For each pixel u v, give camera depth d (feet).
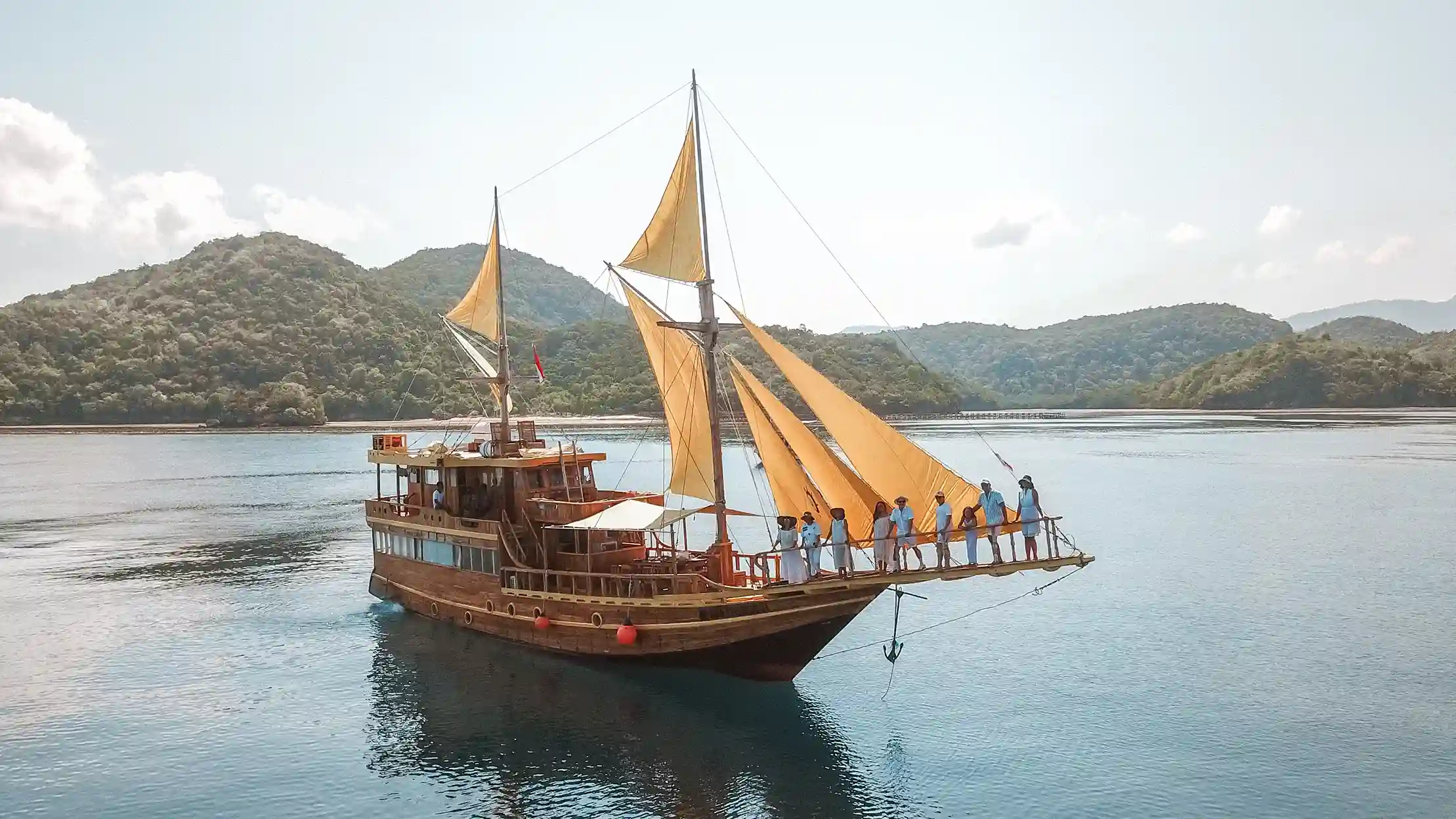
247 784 108.47
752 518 318.45
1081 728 124.67
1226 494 364.99
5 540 277.23
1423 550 246.47
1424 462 483.51
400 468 178.19
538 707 128.67
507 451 157.38
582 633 137.39
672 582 131.95
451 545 156.46
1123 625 174.19
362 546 262.88
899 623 177.68
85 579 219.82
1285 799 105.19
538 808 102.01
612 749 116.06
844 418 123.34
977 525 117.80
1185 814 101.60
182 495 389.60
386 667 146.61
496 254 164.76
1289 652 157.38
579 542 142.31
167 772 111.65
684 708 128.67
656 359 144.66
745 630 126.41
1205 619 178.40
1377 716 128.67
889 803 103.55
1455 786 107.96
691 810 101.45
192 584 212.84
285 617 180.45
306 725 125.08
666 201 137.80
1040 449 600.39
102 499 374.22
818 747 117.50
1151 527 283.59
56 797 105.91
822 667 150.20
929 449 614.34
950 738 121.19
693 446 141.28
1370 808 102.94
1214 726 125.49
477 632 157.89
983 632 170.81
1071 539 263.90
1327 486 387.14
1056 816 100.99
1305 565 226.79
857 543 121.19
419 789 106.73
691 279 136.77
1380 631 169.48
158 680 144.36
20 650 160.76
